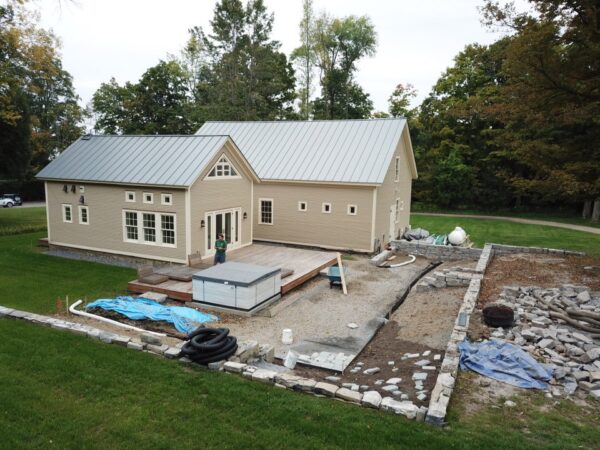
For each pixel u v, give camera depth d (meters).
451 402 7.11
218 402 7.07
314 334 12.07
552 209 45.50
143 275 15.56
